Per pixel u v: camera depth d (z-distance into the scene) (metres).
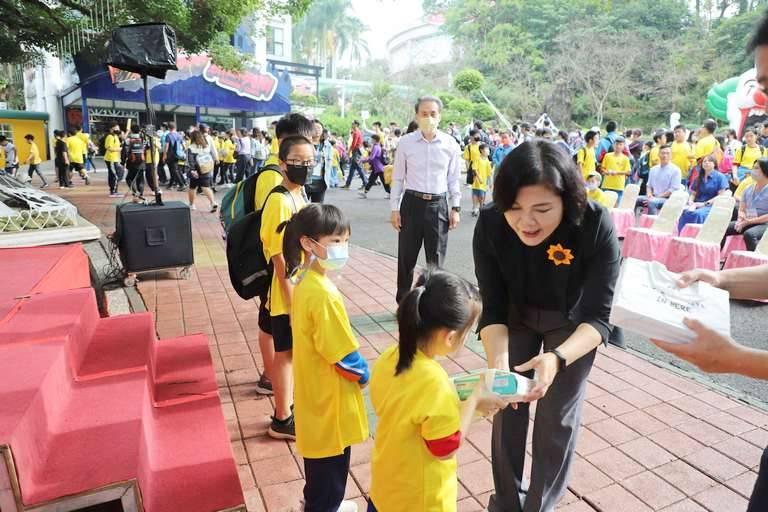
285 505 2.38
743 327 4.87
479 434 2.99
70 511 1.78
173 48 5.41
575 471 2.65
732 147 11.03
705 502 2.44
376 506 1.71
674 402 3.33
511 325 2.12
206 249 7.43
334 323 1.98
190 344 3.57
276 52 42.41
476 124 11.62
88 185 15.40
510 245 1.91
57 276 3.45
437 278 1.60
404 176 4.61
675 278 1.36
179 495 2.14
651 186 8.51
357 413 2.08
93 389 2.45
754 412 3.22
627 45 36.53
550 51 42.84
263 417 3.08
